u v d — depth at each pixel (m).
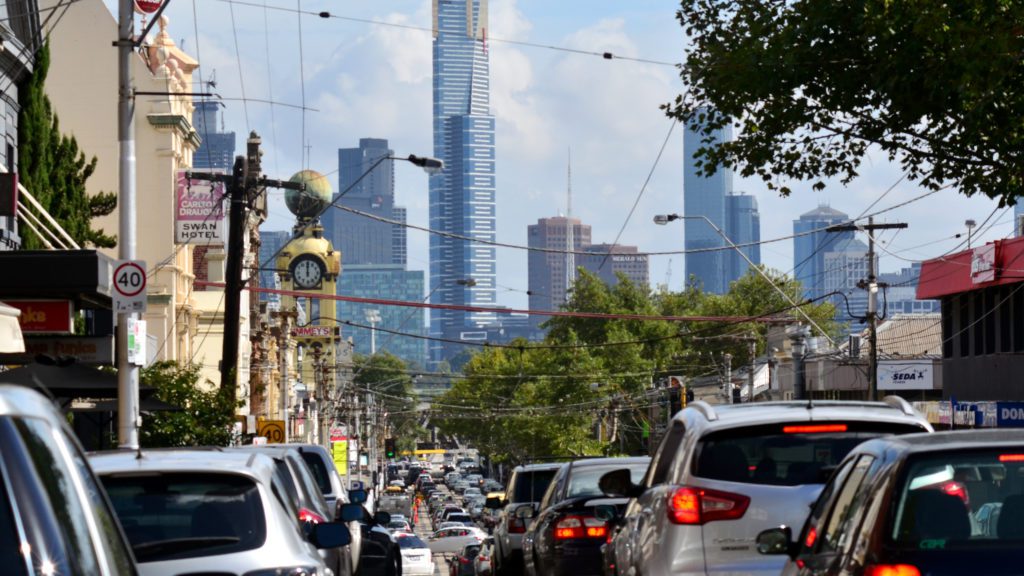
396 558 29.64
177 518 10.06
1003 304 56.75
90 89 64.31
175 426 39.75
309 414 102.38
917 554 7.66
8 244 35.00
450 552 92.50
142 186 64.31
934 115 24.86
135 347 26.72
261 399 89.31
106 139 64.25
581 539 18.88
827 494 9.78
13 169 36.78
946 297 63.12
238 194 40.75
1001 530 7.73
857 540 8.13
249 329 88.44
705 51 26.66
